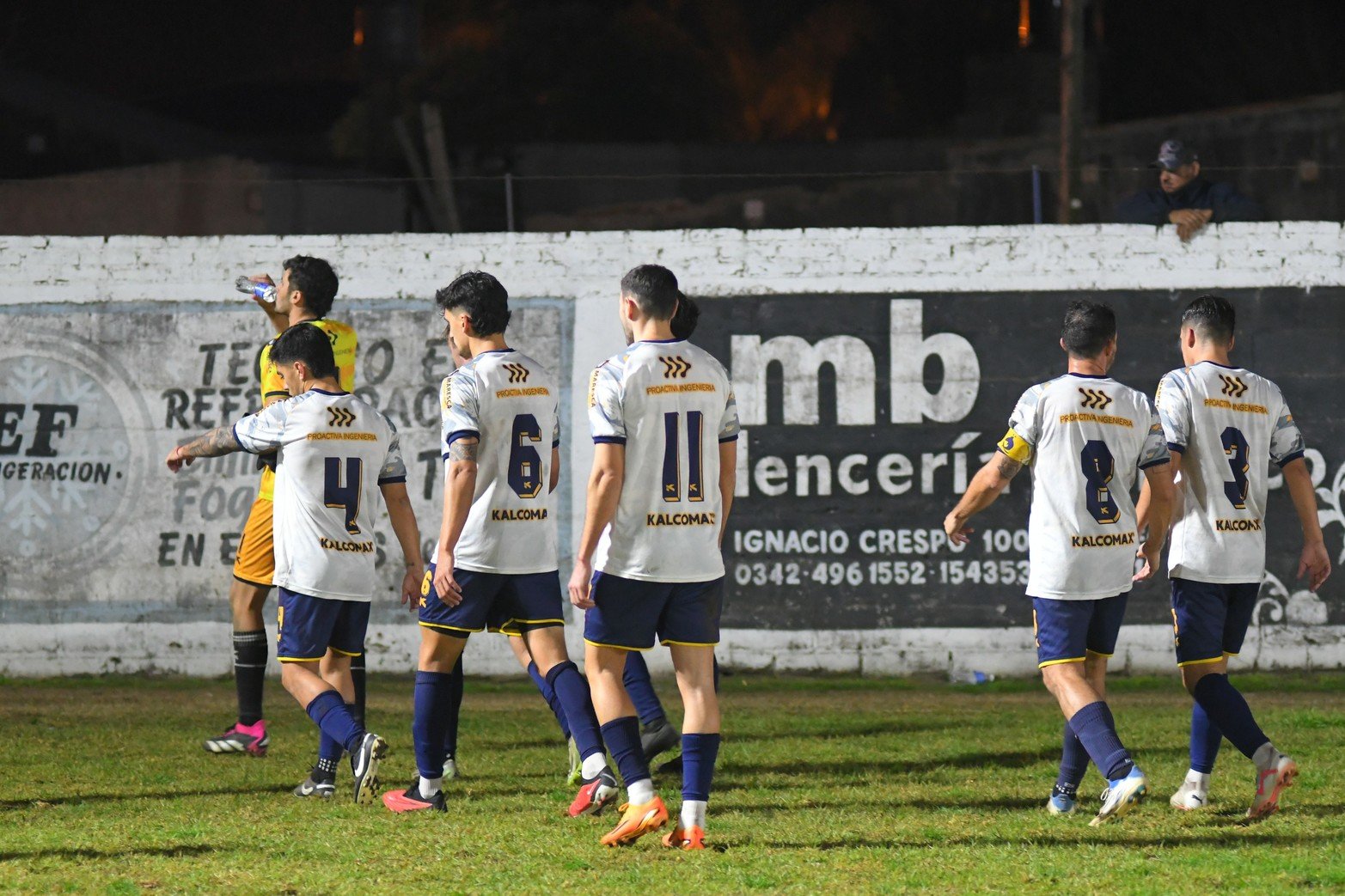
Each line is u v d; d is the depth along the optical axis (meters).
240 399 39.28
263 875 16.66
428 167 107.56
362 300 39.38
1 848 18.14
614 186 97.25
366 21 115.69
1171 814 20.39
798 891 15.77
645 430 18.16
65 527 39.03
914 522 38.56
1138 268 38.62
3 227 83.62
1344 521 37.88
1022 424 19.84
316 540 21.23
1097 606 19.78
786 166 97.00
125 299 39.47
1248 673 37.81
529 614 20.34
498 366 20.31
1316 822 19.67
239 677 26.30
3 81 108.25
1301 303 38.31
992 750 26.59
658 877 16.41
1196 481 20.61
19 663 38.75
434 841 18.47
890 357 38.88
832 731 29.28
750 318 39.09
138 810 20.86
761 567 38.66
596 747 19.33
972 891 15.77
